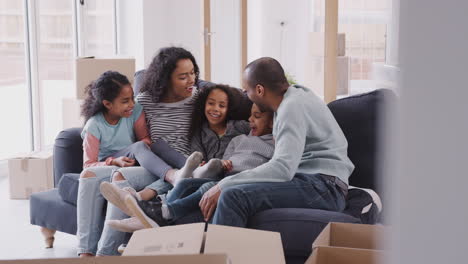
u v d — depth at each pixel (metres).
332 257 1.52
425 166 0.30
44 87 5.95
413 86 0.30
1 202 4.59
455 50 0.29
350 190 2.81
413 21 0.30
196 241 1.57
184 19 7.31
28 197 4.68
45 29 5.93
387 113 0.33
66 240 3.74
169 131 3.21
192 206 2.66
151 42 7.03
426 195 0.30
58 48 6.12
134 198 2.60
